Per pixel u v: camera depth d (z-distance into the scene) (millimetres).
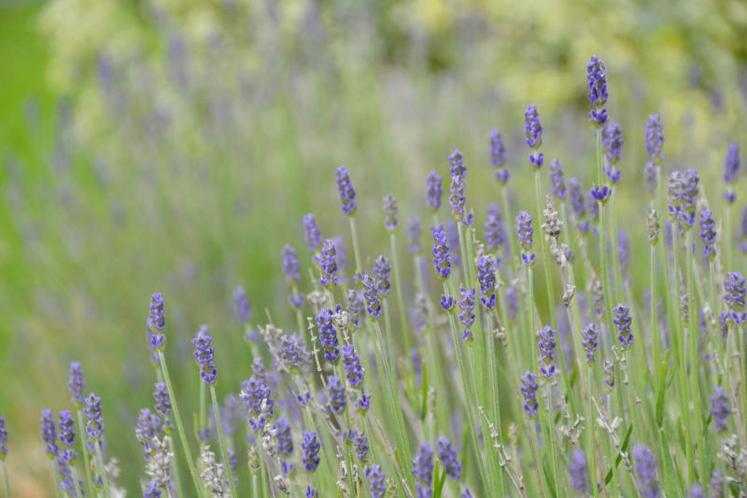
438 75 8047
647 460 1705
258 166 6047
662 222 2336
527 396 2043
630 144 5809
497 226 2604
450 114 6594
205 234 5660
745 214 2789
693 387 2098
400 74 7195
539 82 7492
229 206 5633
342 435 2057
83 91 8820
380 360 2076
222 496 2062
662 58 7828
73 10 8586
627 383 2127
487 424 2066
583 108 7898
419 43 7039
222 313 5027
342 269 2652
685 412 2109
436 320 2812
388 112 6527
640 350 2354
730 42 8586
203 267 5453
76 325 5406
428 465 1768
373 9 7500
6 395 5160
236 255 5391
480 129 6332
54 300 5531
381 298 2111
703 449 2076
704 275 2766
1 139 9828
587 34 7707
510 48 7898
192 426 4211
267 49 6582
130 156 6441
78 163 6898
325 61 6652
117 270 5699
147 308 5301
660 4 8234
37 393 5242
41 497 4410
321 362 3348
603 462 2107
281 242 5375
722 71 7980
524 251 2125
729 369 2117
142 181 6031
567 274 2189
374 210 5602
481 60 7172
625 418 2195
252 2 7520
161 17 7035
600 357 2229
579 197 2643
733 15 8547
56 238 6039
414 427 2605
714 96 5164
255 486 2078
